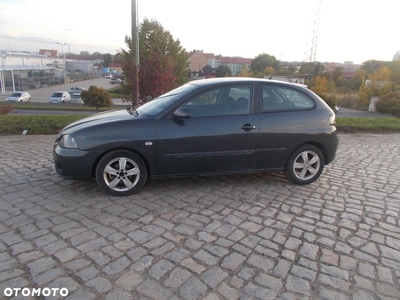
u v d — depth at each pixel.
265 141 4.17
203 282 2.33
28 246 2.73
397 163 5.87
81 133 3.71
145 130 3.80
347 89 51.09
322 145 4.45
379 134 9.21
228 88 4.15
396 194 4.26
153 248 2.76
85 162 3.71
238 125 4.04
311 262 2.62
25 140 6.87
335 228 3.24
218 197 3.98
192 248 2.78
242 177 4.80
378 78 35.44
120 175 3.87
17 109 29.86
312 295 2.23
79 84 73.44
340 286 2.34
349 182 4.72
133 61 9.80
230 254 2.71
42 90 58.75
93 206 3.60
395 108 28.83
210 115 4.02
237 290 2.25
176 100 3.99
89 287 2.23
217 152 4.04
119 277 2.36
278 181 4.68
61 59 89.56
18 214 3.34
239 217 3.43
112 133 3.73
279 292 2.25
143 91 12.42
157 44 23.11
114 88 59.47
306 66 63.34
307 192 4.26
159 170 3.96
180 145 3.89
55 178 4.46
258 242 2.92
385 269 2.55
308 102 4.43
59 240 2.85
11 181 4.31
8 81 58.03
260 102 4.21
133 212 3.48
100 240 2.87
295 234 3.09
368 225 3.33
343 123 9.80
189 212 3.52
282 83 4.39
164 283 2.30
